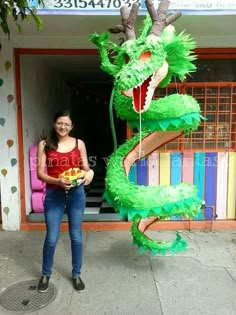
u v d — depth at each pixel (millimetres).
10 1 2430
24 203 4320
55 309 2633
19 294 2846
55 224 2828
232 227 4273
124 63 2586
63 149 2785
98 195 5473
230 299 2752
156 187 2590
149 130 2736
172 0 3037
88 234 4145
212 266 3309
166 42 2529
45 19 3240
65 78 7512
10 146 4086
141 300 2744
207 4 3057
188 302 2711
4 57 3928
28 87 4500
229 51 4008
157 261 3426
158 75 2494
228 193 4297
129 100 2576
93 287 2939
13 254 3621
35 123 4840
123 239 3990
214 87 4074
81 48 4035
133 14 2682
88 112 10266
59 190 2781
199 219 4324
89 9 3049
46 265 2881
